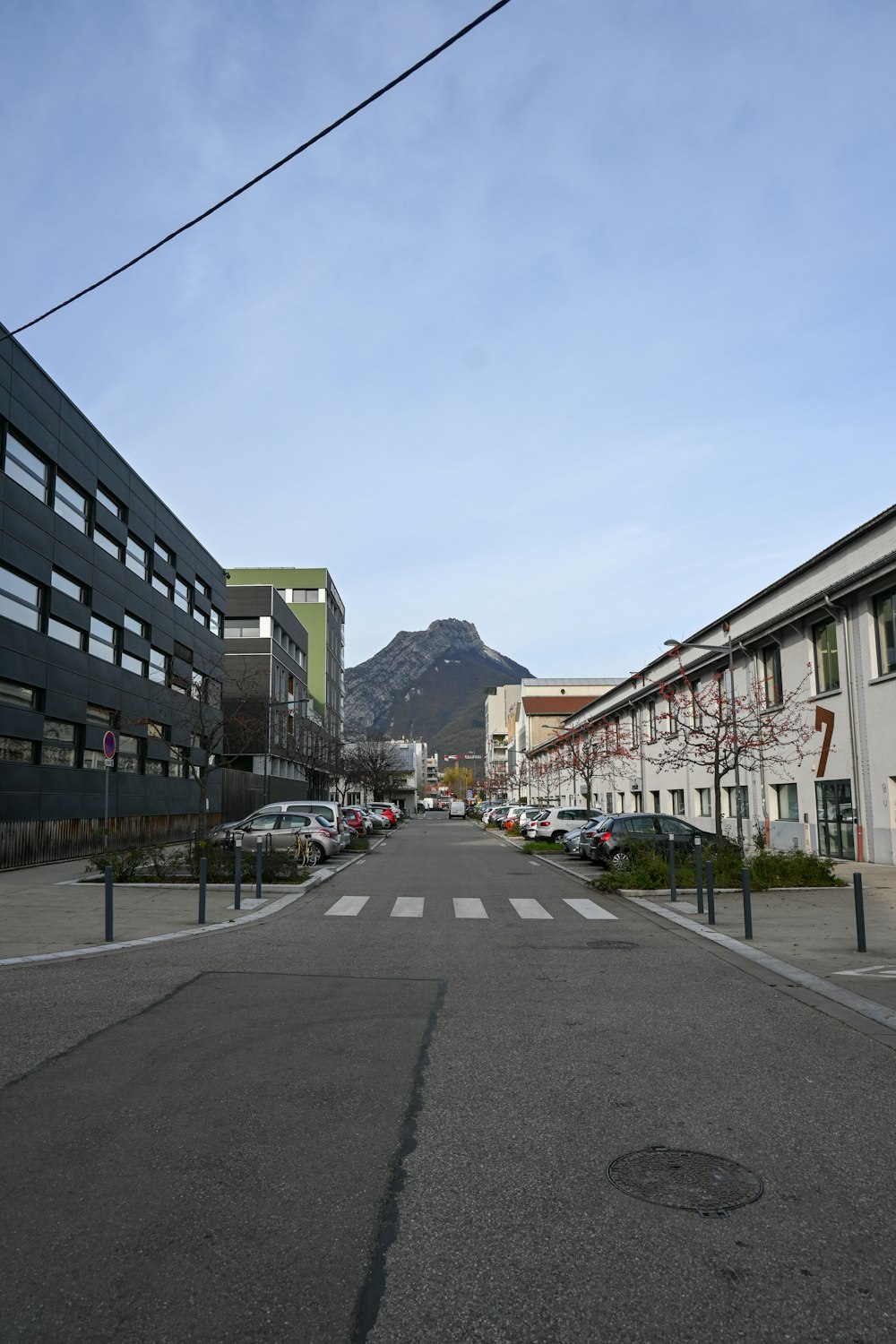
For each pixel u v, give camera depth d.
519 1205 4.29
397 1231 4.02
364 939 12.66
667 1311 3.41
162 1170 4.68
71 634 29.14
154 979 9.73
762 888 18.38
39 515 26.41
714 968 10.50
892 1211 4.25
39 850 25.20
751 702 31.08
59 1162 4.77
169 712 37.78
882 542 24.02
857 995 8.91
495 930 13.58
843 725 25.92
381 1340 3.22
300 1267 3.71
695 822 38.31
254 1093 5.91
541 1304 3.45
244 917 14.84
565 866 26.28
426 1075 6.32
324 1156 4.88
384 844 39.97
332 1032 7.48
